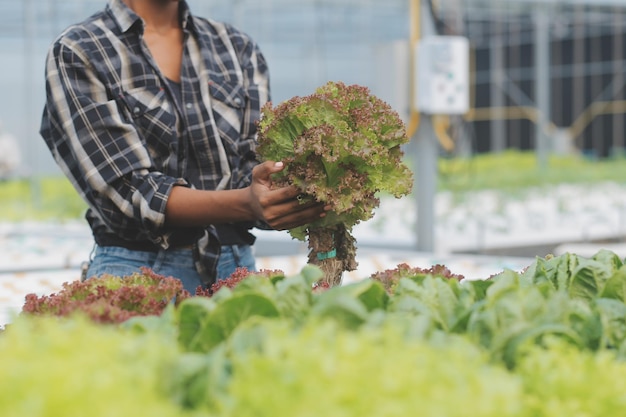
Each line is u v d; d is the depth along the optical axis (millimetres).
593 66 26875
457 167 19391
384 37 21562
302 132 3459
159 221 3705
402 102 10500
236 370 1920
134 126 3883
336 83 3477
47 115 4027
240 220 3688
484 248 11719
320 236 3553
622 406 1982
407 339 2168
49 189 19672
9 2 20719
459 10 13969
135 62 3928
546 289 2742
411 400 1714
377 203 3492
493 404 1751
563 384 2023
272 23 21359
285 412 1716
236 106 4129
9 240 11523
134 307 3127
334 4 16266
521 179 20266
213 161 4066
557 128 27359
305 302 2525
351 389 1720
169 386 1969
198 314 2438
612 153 26703
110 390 1656
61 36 3908
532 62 27641
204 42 4137
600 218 14914
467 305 2670
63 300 3092
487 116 28031
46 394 1620
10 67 25359
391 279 3611
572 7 15172
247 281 2611
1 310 5695
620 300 2908
